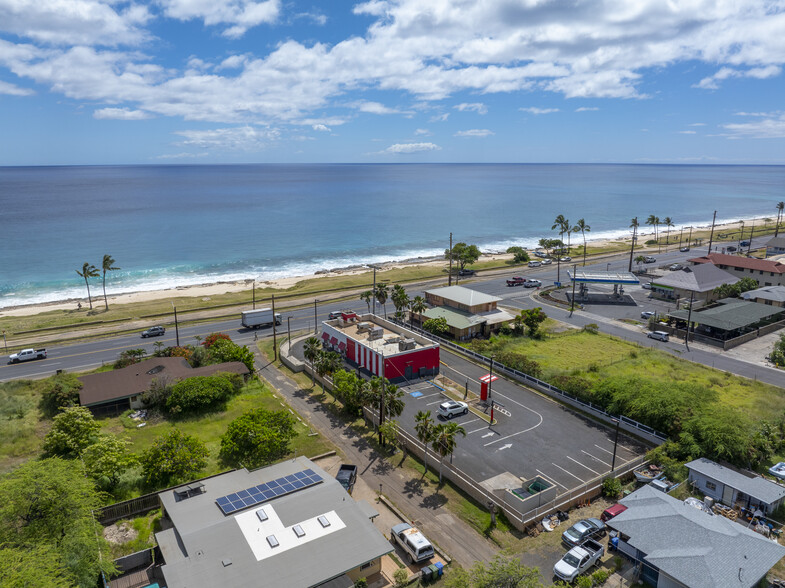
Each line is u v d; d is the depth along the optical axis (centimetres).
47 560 3084
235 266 17400
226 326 10325
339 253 19975
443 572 3722
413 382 7281
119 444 5000
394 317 10544
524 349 8569
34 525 3566
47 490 3669
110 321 10581
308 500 3941
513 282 13450
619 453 5409
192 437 5253
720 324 8831
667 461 4944
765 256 16225
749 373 7538
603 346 8744
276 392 7100
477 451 5422
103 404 6381
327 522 3684
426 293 10788
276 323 10356
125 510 4356
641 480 4850
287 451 5441
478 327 9406
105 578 3462
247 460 5153
